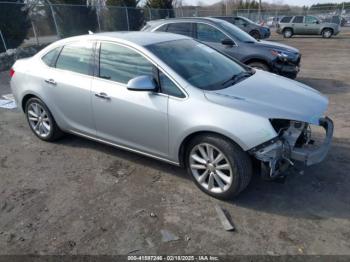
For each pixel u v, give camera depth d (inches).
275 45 294.2
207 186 131.0
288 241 106.8
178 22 319.6
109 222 118.4
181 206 126.6
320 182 139.7
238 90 132.1
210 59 157.6
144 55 138.0
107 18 781.3
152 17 954.1
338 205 124.6
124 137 149.9
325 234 109.3
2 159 171.5
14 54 502.0
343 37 925.2
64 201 132.0
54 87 168.1
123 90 141.9
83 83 156.2
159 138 136.3
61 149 181.0
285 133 119.5
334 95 280.5
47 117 182.5
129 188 140.1
